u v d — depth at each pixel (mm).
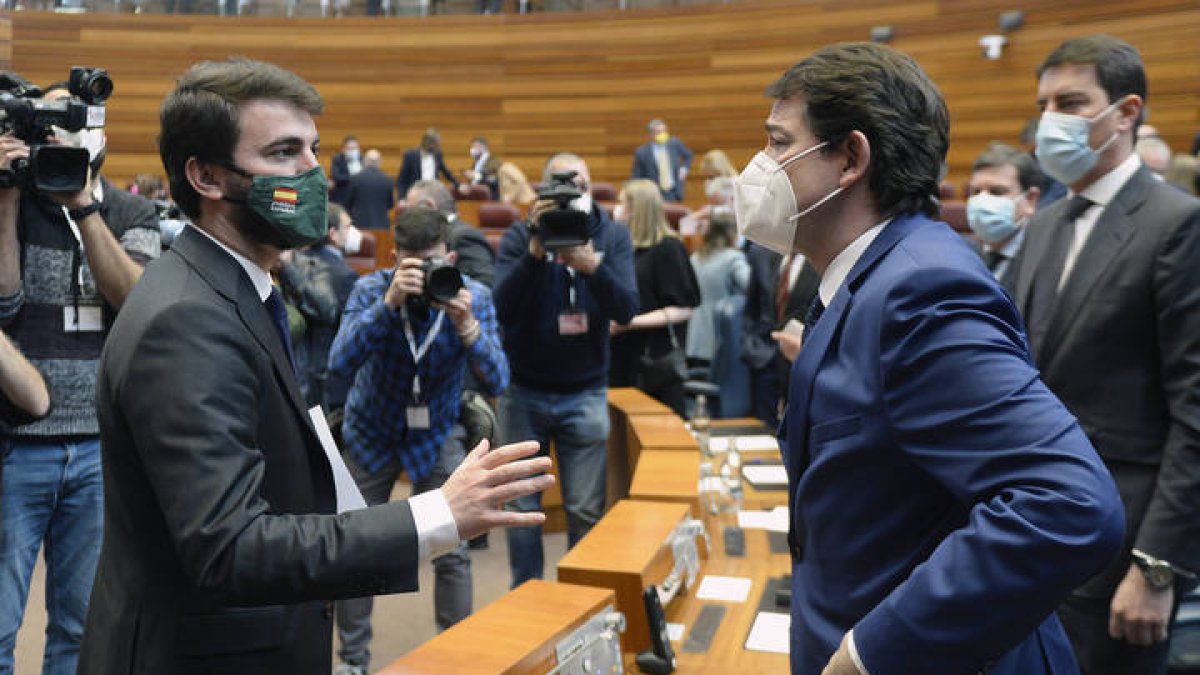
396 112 12203
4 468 2174
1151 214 1854
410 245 2846
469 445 2896
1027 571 916
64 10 12148
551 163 3334
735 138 11023
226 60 1300
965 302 1043
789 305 3746
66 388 2250
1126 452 1854
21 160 1873
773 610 2100
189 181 1268
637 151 9914
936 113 1201
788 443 1229
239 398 1138
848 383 1108
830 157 1199
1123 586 1792
